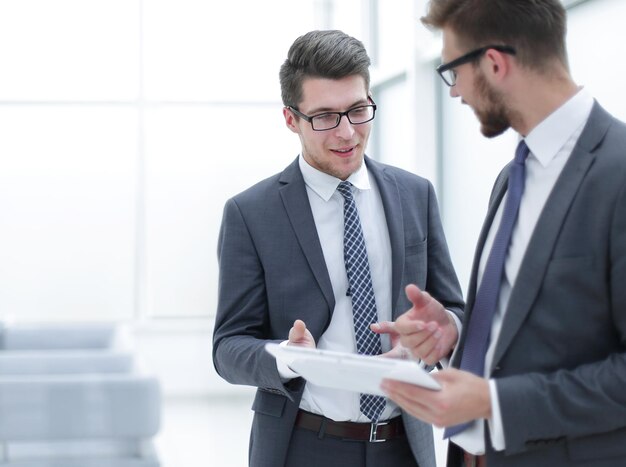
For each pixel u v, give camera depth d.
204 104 6.72
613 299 1.29
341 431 1.81
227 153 6.74
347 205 1.90
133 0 6.65
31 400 4.64
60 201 6.65
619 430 1.30
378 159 5.21
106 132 6.67
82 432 4.65
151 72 6.67
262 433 1.86
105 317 6.61
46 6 6.57
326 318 1.85
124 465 4.75
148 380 4.88
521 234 1.40
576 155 1.33
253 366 1.78
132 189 6.69
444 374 1.31
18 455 4.56
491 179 3.35
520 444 1.29
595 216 1.29
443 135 3.92
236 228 1.93
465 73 1.40
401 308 1.86
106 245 6.66
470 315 1.49
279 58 6.75
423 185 2.01
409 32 4.08
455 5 1.38
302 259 1.88
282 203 1.92
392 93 4.84
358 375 1.32
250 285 1.91
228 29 6.71
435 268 1.98
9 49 6.55
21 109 6.59
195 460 4.84
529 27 1.33
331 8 6.61
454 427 1.49
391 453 1.84
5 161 6.58
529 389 1.28
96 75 6.64
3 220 6.59
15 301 6.59
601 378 1.26
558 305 1.31
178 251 6.71
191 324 6.59
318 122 1.83
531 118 1.38
